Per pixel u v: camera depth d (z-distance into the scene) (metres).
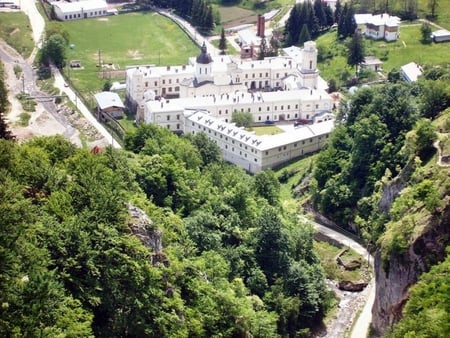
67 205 141.25
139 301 137.12
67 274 127.62
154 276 140.75
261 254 195.38
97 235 136.62
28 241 124.06
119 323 134.12
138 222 149.88
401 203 182.88
